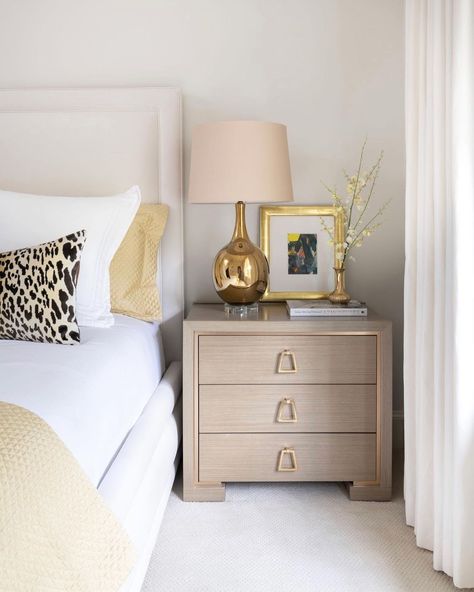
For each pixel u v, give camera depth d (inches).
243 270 104.7
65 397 62.0
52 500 46.9
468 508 72.9
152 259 113.6
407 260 88.2
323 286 118.7
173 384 105.7
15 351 78.5
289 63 117.1
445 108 76.3
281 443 100.3
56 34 118.0
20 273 87.7
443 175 77.1
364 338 98.9
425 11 82.5
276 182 101.5
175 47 117.4
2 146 118.1
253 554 83.9
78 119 117.2
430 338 81.4
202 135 101.8
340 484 107.7
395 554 83.9
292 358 98.8
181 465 115.6
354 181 108.7
